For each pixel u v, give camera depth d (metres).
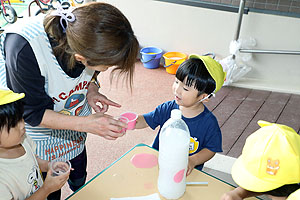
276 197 1.04
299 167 0.96
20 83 1.15
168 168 1.08
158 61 3.76
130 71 1.12
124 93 3.22
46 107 1.30
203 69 1.38
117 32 0.98
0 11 3.92
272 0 3.18
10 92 1.03
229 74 3.36
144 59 3.71
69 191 2.09
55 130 1.44
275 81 3.51
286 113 3.01
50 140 1.45
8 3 3.99
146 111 2.95
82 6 1.05
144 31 3.87
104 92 3.22
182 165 1.08
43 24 1.17
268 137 1.02
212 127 1.48
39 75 1.20
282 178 0.98
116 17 1.00
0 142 1.04
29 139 1.25
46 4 3.74
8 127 1.00
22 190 1.15
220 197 1.15
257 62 3.49
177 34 3.72
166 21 3.70
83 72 1.35
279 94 3.33
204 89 1.39
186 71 1.38
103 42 0.97
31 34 1.14
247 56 3.48
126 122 1.32
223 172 2.25
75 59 1.17
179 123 1.18
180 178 1.11
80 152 1.60
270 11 3.22
